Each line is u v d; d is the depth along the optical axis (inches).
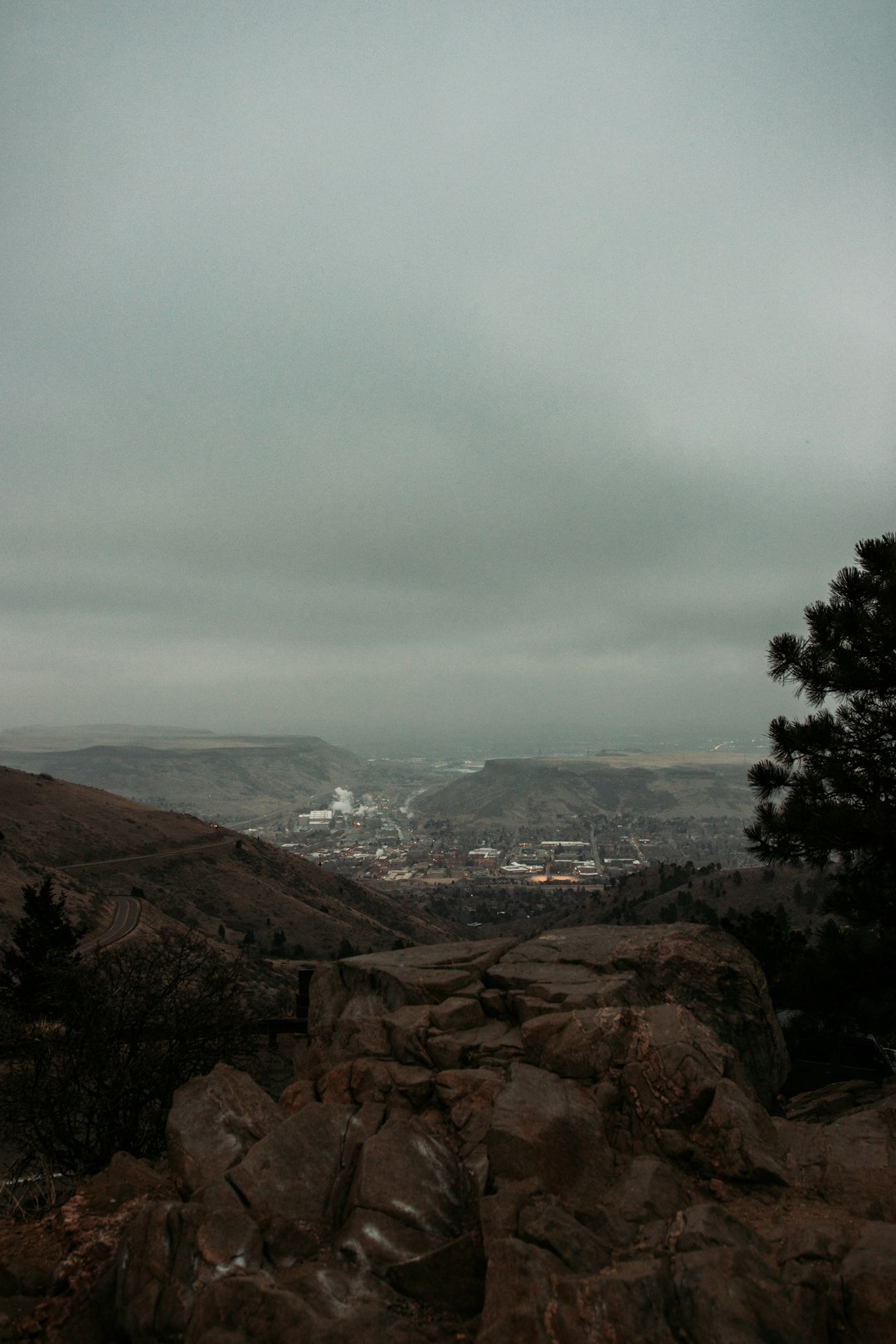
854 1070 540.4
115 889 5088.6
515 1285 165.2
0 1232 230.2
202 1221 194.5
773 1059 326.0
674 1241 182.2
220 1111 253.6
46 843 5757.9
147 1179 245.0
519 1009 307.7
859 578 530.9
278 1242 196.7
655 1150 242.7
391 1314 168.2
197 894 5718.5
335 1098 279.7
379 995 342.3
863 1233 184.7
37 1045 365.7
